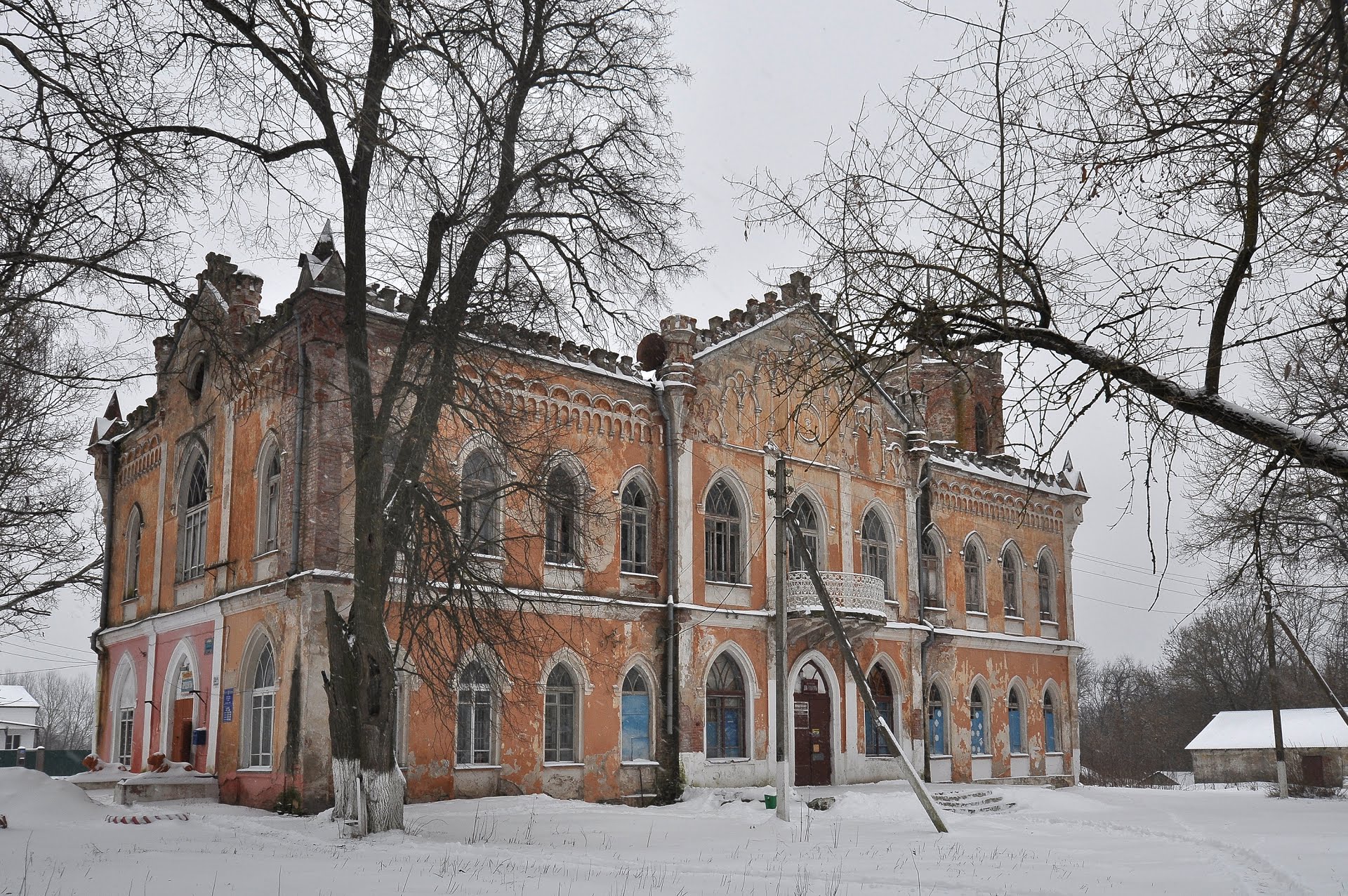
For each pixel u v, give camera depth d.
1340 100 7.30
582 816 22.80
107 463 33.69
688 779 27.59
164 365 30.61
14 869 13.48
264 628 24.12
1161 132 8.02
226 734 24.92
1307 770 51.41
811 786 30.80
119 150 13.86
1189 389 7.86
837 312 8.86
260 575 24.69
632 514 28.55
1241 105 7.80
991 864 16.27
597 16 21.03
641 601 27.92
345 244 19.73
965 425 39.56
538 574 26.12
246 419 26.20
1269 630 36.66
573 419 27.39
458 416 20.88
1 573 29.28
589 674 26.66
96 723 32.56
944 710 35.88
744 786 28.83
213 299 27.70
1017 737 39.19
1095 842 20.27
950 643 36.44
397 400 22.48
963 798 29.09
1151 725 77.94
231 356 18.70
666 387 29.12
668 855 16.78
